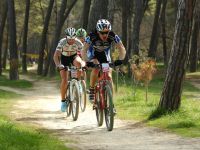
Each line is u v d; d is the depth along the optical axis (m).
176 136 19.50
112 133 20.80
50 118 26.48
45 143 16.67
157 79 77.12
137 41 74.50
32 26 155.12
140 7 74.88
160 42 139.88
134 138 19.34
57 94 49.16
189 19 25.20
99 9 76.38
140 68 38.25
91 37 20.48
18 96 44.38
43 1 141.00
